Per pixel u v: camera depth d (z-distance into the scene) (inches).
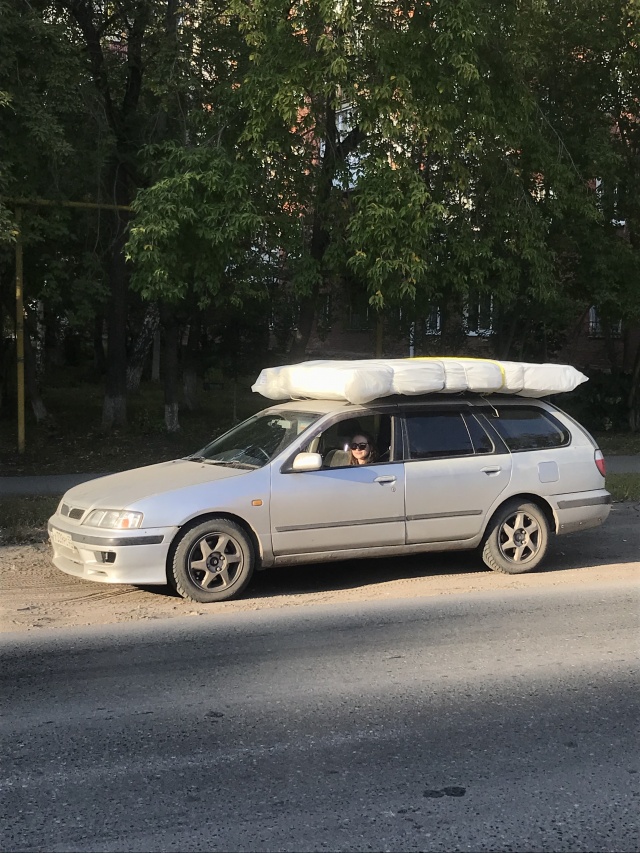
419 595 289.4
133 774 161.2
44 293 595.5
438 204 472.1
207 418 832.3
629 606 276.2
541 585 304.2
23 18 505.7
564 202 558.9
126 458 607.5
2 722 184.7
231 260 507.5
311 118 504.4
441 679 210.4
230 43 585.0
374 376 295.4
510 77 520.4
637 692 202.8
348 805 149.7
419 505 298.8
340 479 287.6
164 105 583.8
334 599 283.7
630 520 440.1
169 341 699.4
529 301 635.5
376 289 492.4
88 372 1379.2
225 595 277.6
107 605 274.7
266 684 206.5
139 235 465.4
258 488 278.2
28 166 518.3
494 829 141.9
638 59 639.1
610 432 834.8
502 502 316.2
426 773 161.6
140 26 631.2
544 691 203.0
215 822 144.0
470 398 319.9
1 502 439.8
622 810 148.5
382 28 472.1
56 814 146.7
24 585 300.0
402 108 471.5
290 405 321.4
